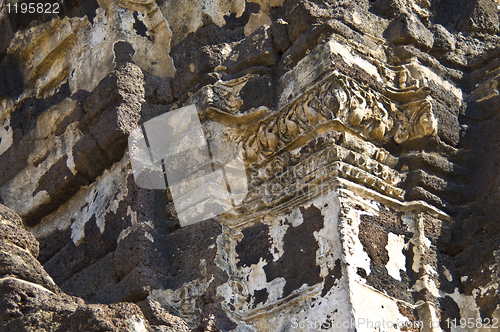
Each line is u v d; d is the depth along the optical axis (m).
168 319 4.60
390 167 5.18
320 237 4.73
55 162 6.04
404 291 4.73
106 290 5.08
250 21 5.90
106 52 6.04
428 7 6.05
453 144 5.43
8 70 6.98
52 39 6.64
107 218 5.37
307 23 5.38
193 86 5.62
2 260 3.95
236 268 5.02
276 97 5.31
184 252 5.04
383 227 4.88
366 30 5.46
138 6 6.20
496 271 4.86
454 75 5.75
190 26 5.96
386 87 5.29
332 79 5.00
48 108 6.36
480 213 5.13
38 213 6.14
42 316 3.88
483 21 6.12
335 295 4.48
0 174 6.61
